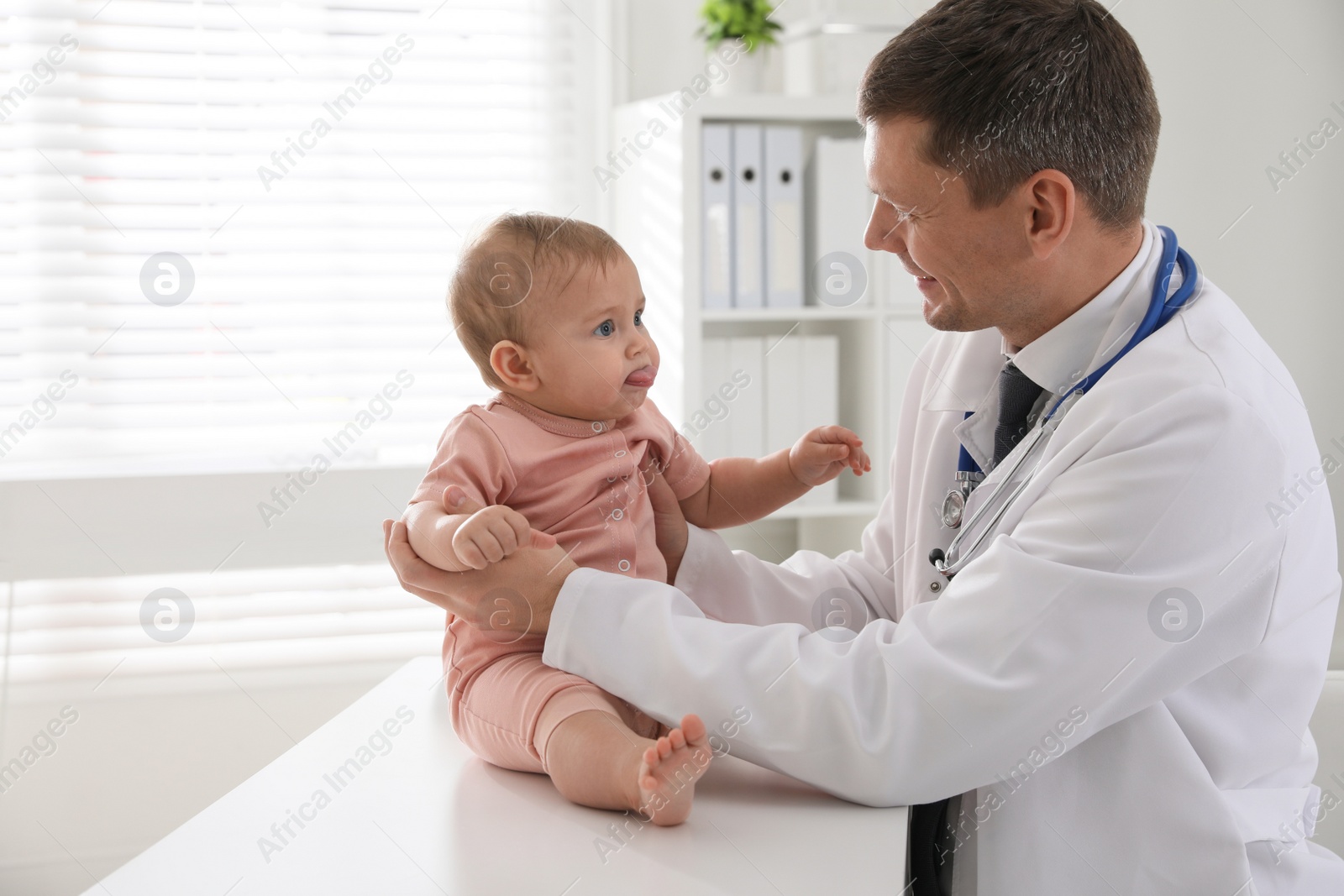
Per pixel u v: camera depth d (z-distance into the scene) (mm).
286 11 2027
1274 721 871
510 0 2164
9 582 1884
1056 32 836
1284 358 1979
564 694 782
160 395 2002
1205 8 1973
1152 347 855
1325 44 1930
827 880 635
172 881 637
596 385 936
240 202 2020
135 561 1938
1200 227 2016
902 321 2037
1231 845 789
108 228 1968
